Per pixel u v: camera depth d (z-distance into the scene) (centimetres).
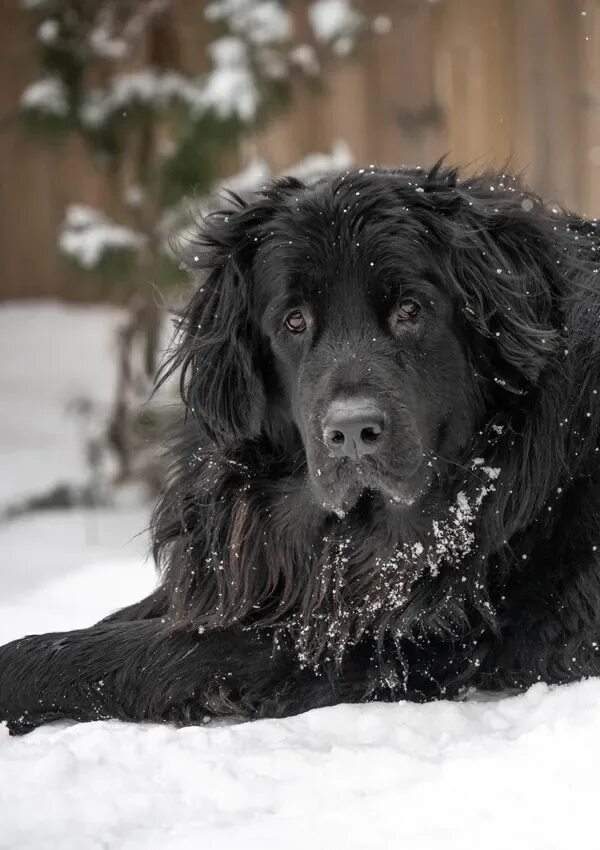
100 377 2088
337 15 1666
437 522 707
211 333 755
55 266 2386
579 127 1869
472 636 705
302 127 2091
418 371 689
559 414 709
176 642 722
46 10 1680
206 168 1570
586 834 464
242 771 556
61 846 480
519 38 1909
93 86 1897
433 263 703
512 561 711
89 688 709
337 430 653
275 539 737
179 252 916
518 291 704
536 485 704
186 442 796
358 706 648
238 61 1559
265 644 720
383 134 2053
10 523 1552
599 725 558
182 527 768
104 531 1488
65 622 959
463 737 602
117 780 555
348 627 712
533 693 645
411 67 1997
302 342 712
